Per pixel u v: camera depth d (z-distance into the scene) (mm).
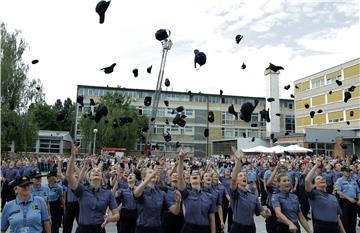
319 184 6500
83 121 45219
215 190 7367
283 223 6199
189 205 5785
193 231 5715
